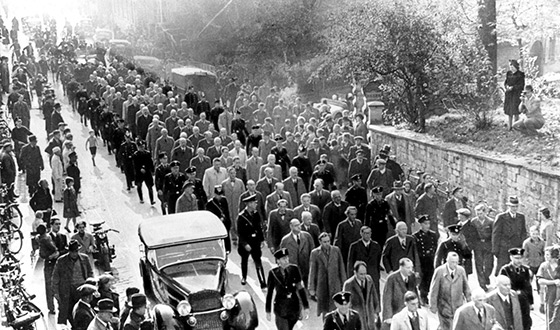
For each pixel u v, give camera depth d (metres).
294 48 45.94
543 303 14.37
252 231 16.09
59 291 13.86
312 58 45.19
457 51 25.53
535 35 30.45
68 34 66.38
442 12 26.11
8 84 40.56
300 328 14.33
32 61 46.75
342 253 15.38
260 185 19.11
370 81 28.73
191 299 12.63
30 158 22.92
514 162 18.17
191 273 13.40
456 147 20.83
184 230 14.23
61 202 23.17
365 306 12.38
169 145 23.77
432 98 25.69
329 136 24.28
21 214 20.38
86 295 12.04
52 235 15.35
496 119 23.33
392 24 25.67
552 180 16.81
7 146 22.75
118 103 31.55
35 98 41.97
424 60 25.41
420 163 22.61
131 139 24.50
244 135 27.73
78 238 15.77
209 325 12.48
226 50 50.88
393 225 16.55
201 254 13.79
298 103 30.88
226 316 12.40
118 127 26.86
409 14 25.66
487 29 25.75
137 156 22.67
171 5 57.88
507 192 18.44
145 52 58.47
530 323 12.02
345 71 28.53
